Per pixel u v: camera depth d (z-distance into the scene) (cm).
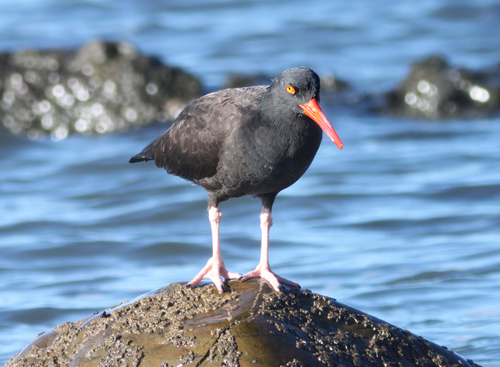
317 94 866
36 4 3803
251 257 1438
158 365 742
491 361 951
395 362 787
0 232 1638
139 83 2384
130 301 870
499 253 1367
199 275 887
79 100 2370
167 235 1602
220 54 3086
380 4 3838
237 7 3797
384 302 1180
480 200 1709
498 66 2733
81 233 1631
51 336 852
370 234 1545
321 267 1356
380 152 2147
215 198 972
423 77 2575
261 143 883
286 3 3872
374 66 2961
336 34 3369
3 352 1042
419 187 1823
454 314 1118
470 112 2516
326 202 1762
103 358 770
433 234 1516
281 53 3119
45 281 1362
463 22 3494
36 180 2011
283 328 772
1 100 2378
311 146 892
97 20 3525
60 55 2408
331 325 805
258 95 923
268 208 955
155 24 3494
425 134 2308
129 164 2103
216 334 759
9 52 2427
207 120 934
